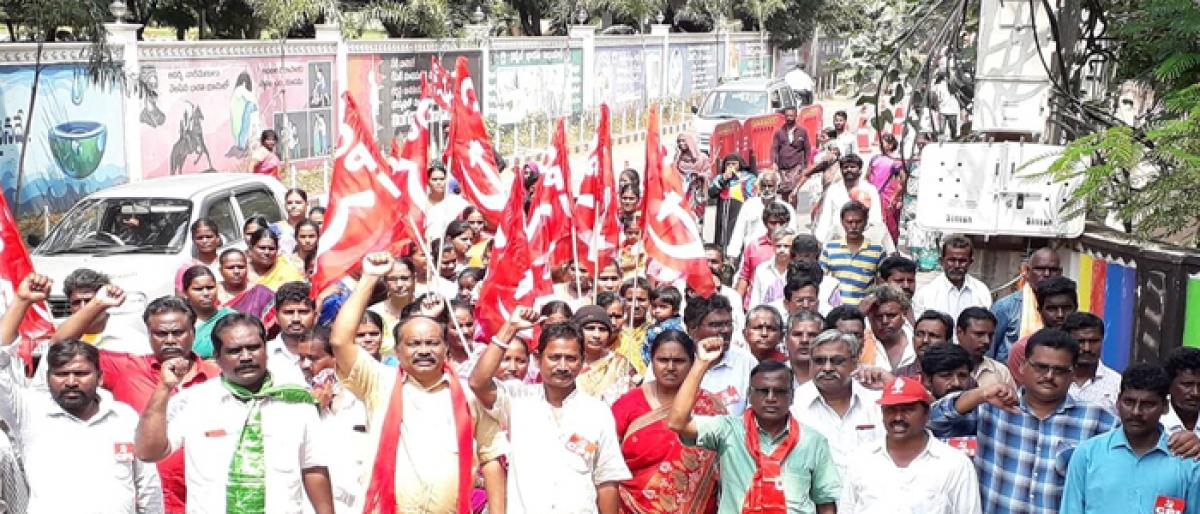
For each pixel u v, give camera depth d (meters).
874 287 8.97
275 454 5.50
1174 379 5.91
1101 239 8.89
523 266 7.27
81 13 15.91
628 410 6.16
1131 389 5.28
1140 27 9.03
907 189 13.56
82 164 17.31
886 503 5.57
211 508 5.48
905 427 5.48
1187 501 5.31
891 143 15.52
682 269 7.96
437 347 5.47
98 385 5.90
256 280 9.67
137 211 12.27
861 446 5.72
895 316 7.66
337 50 23.52
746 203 12.36
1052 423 5.84
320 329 6.80
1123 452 5.39
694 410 6.27
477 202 9.23
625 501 6.17
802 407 6.32
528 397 5.93
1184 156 7.58
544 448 5.80
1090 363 6.62
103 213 12.30
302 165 22.83
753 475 5.66
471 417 5.54
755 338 7.15
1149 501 5.33
